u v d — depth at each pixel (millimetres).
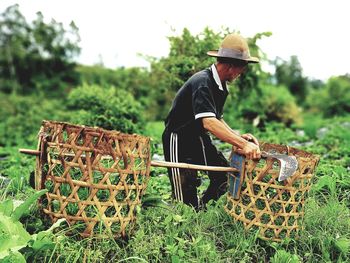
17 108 16500
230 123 12164
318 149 8242
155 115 14188
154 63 7676
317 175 5211
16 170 5801
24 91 21203
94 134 3260
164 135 4316
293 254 3600
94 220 3334
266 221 3768
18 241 2961
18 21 22453
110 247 3389
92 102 8750
